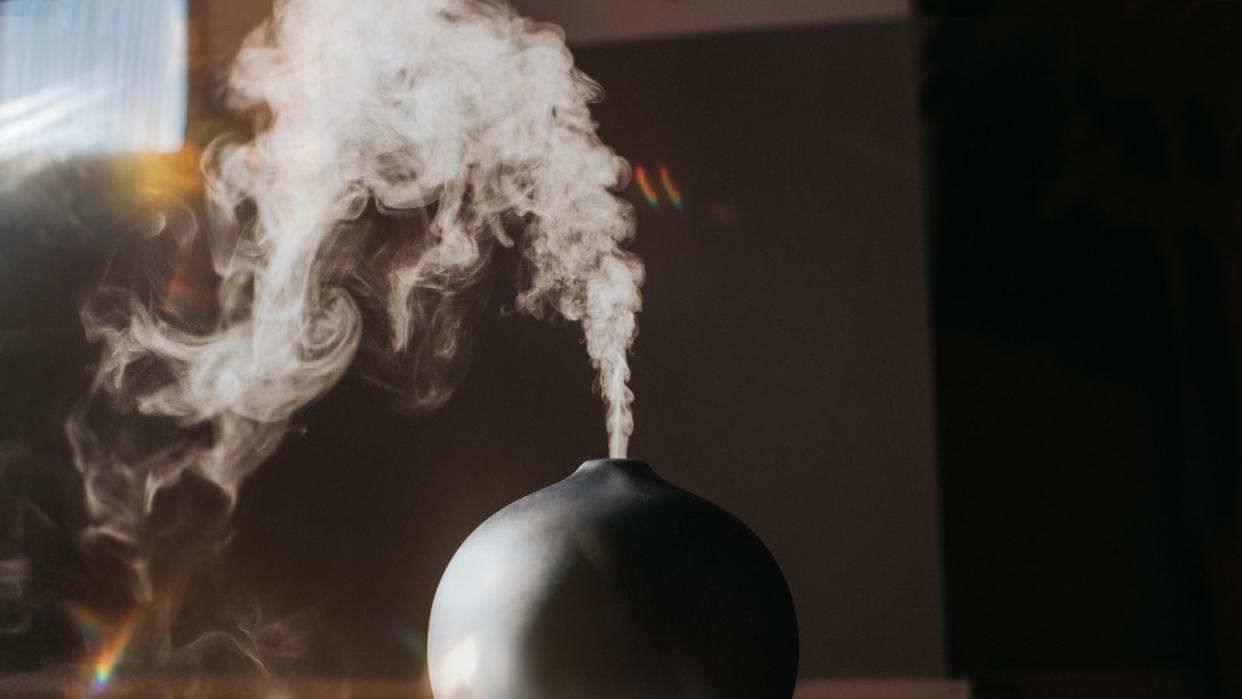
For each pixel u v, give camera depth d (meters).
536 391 1.47
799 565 1.44
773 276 1.50
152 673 1.48
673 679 0.44
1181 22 1.33
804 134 1.53
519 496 1.46
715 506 0.53
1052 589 1.39
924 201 1.49
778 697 0.49
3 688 1.42
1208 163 1.30
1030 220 1.46
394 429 1.50
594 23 1.56
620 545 0.47
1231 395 1.26
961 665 1.40
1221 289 1.27
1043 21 1.47
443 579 0.51
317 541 1.49
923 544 1.43
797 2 1.56
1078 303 1.43
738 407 1.47
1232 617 1.25
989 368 1.45
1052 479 1.41
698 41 1.55
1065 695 1.35
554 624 0.45
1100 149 1.42
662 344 1.49
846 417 1.46
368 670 1.45
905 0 1.54
